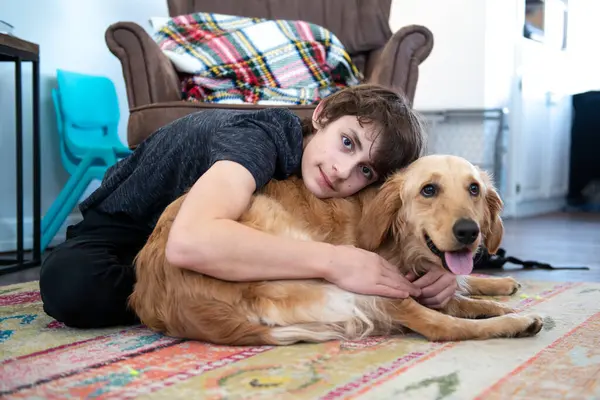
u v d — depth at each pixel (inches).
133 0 166.7
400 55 111.2
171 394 42.0
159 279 56.6
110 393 42.5
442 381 44.0
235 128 60.9
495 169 211.8
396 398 40.6
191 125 64.7
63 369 48.6
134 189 66.1
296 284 56.0
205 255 52.1
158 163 64.7
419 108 211.2
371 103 61.5
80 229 70.3
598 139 255.9
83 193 149.0
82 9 156.5
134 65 106.7
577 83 260.2
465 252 56.1
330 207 63.3
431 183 58.2
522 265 115.0
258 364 48.6
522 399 40.4
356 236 62.9
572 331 59.3
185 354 52.2
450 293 62.7
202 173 62.3
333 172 60.2
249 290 54.4
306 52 122.1
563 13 250.4
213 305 53.8
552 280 99.0
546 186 244.4
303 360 49.5
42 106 149.5
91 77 152.0
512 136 220.4
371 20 132.6
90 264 63.1
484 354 50.9
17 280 102.9
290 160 62.4
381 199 61.4
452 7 204.1
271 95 115.5
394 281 57.5
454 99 207.6
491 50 205.9
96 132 152.3
